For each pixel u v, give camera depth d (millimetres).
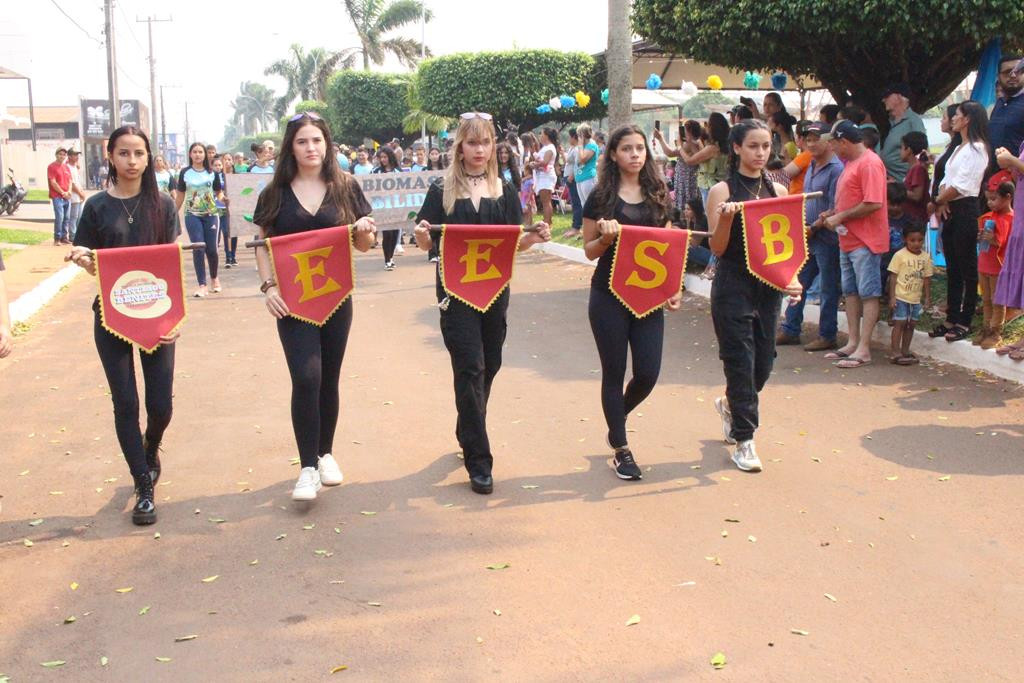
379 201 13523
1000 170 7129
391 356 8250
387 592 3943
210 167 14484
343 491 5090
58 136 72250
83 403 6953
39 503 5020
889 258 7871
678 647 3473
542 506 4812
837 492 4898
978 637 3510
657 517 4641
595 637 3555
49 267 14008
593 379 7277
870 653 3414
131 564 4262
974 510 4613
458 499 4930
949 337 7219
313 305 4781
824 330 7812
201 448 5863
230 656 3477
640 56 16391
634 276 4965
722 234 5062
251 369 7867
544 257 14516
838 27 8930
